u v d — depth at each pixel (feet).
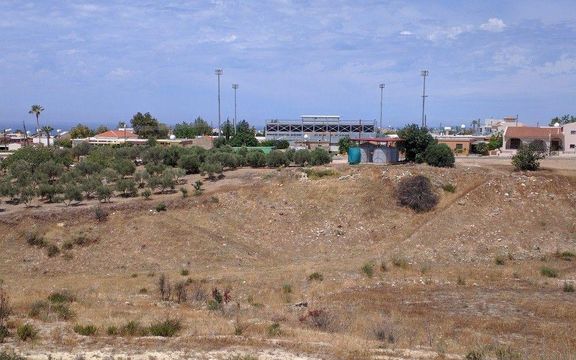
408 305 97.09
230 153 228.63
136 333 63.98
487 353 62.95
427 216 164.45
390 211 167.43
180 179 203.10
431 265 132.05
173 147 248.93
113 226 148.66
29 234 141.38
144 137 427.74
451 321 85.05
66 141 408.46
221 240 147.54
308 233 158.30
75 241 140.87
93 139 410.11
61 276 125.08
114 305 87.92
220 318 76.89
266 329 69.15
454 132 522.88
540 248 146.92
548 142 314.55
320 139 427.74
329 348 60.29
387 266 127.24
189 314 79.71
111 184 192.54
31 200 174.29
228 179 198.08
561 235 153.79
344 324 79.00
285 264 136.46
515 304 98.07
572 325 84.07
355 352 58.65
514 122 507.71
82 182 185.26
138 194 180.86
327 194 175.32
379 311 91.61
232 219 162.40
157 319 72.13
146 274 123.44
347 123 458.91
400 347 63.57
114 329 64.13
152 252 138.51
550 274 122.62
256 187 180.24
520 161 192.54
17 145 409.69
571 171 191.01
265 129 467.52
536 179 177.27
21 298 90.53
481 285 114.52
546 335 77.51
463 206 166.30
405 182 175.01
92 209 155.02
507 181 176.76
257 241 153.69
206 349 58.59
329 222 163.12
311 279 116.06
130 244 141.18
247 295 104.37
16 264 131.54
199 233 147.13
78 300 90.38
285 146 338.95
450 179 181.88
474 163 220.84
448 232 152.97
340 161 241.14
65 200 171.32
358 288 110.73
